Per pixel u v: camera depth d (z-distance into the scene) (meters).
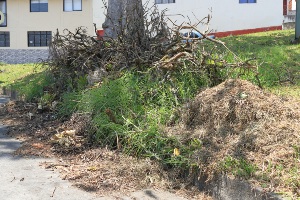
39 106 7.24
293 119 4.38
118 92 5.81
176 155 4.41
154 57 6.42
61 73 7.72
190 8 24.11
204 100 4.96
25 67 14.86
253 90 4.93
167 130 4.88
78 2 28.77
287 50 9.23
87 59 7.18
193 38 6.23
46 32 29.25
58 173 4.58
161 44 6.54
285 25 22.22
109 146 5.22
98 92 5.88
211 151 4.23
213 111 4.75
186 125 4.91
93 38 7.49
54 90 7.71
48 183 4.30
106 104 5.69
